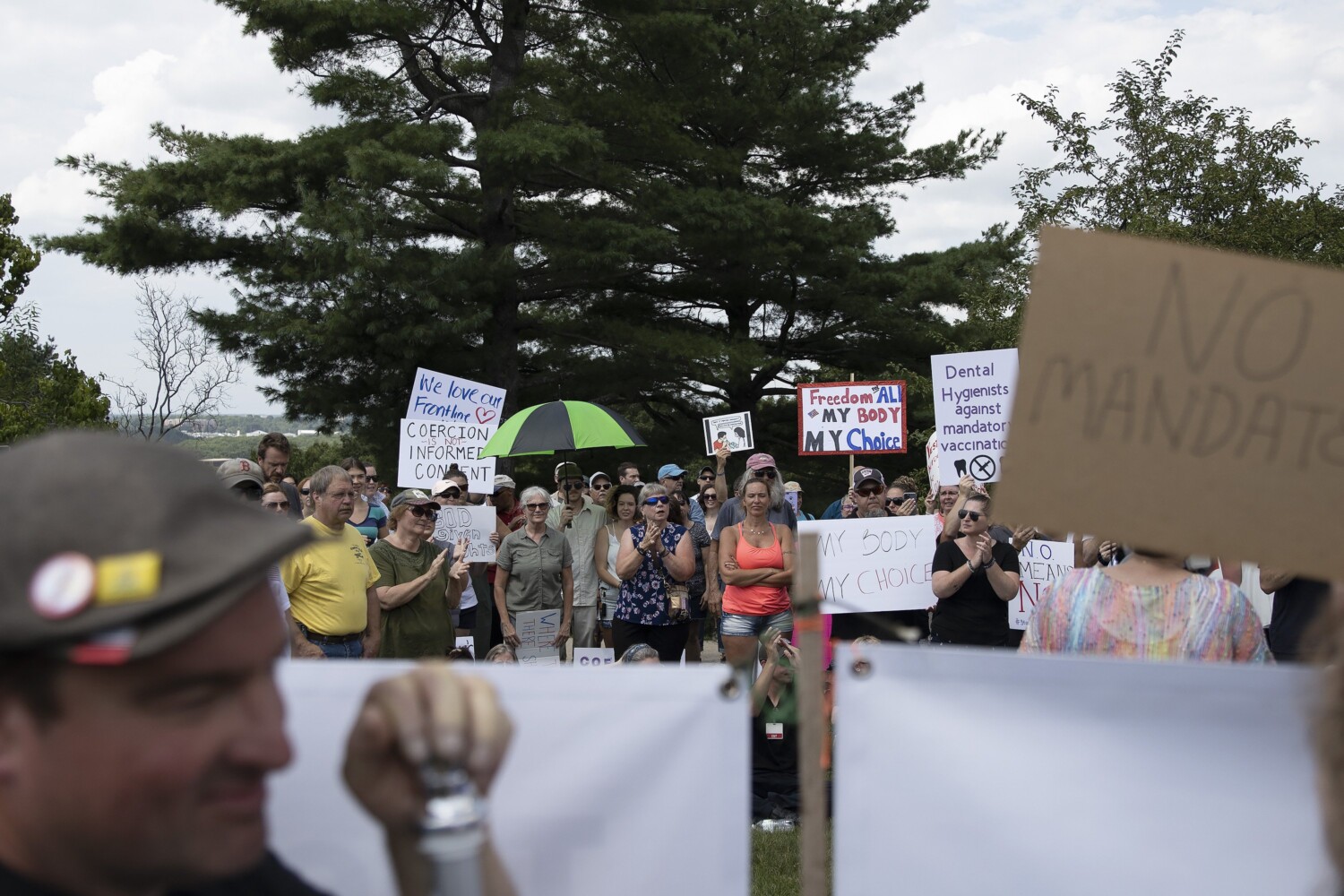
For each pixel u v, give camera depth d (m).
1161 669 1.55
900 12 25.31
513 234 23.45
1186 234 13.30
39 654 0.92
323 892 1.42
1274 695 1.53
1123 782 1.55
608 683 1.54
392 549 6.98
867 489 9.59
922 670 1.57
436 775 1.32
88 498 0.93
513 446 11.62
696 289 25.14
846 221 24.17
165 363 28.16
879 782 1.57
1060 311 1.66
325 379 22.36
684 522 9.92
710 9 23.75
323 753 1.44
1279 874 1.53
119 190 21.69
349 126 20.88
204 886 1.28
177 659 0.95
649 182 22.30
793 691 5.52
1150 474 1.63
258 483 5.73
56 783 0.95
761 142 25.00
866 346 25.38
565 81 22.58
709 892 1.53
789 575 7.41
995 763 1.56
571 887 1.53
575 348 24.52
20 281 23.27
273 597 1.04
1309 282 1.59
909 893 1.56
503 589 9.05
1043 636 3.14
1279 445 1.59
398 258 20.31
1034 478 1.66
